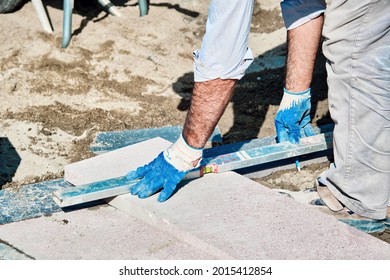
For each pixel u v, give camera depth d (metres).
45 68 7.59
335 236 4.67
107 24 8.51
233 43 4.46
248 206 4.94
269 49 8.38
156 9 8.98
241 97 7.27
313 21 5.44
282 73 7.82
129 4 9.07
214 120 4.72
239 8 4.38
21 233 4.90
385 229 5.30
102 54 7.95
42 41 8.05
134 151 5.77
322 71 7.80
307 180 5.93
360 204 5.07
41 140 6.29
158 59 7.96
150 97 7.21
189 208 4.90
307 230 4.71
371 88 4.73
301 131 5.96
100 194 4.96
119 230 4.91
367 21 4.61
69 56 7.84
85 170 5.48
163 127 6.61
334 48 4.83
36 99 6.98
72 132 6.46
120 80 7.49
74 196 4.88
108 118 6.74
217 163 5.38
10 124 6.50
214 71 4.53
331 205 5.20
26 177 5.71
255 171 5.89
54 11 8.62
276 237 4.61
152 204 4.94
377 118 4.77
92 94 7.18
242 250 4.46
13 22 8.26
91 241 4.80
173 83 7.53
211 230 4.65
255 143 6.09
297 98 5.72
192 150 4.84
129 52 8.02
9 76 7.34
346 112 4.88
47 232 4.91
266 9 9.12
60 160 6.00
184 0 9.25
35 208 5.20
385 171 4.93
